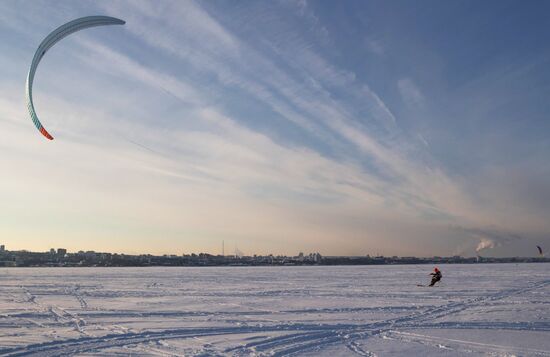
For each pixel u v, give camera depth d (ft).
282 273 190.39
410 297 74.38
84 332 42.55
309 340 38.91
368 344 37.14
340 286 100.58
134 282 122.42
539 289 88.43
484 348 35.17
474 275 147.43
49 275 181.06
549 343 36.86
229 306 63.05
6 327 45.62
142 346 36.27
